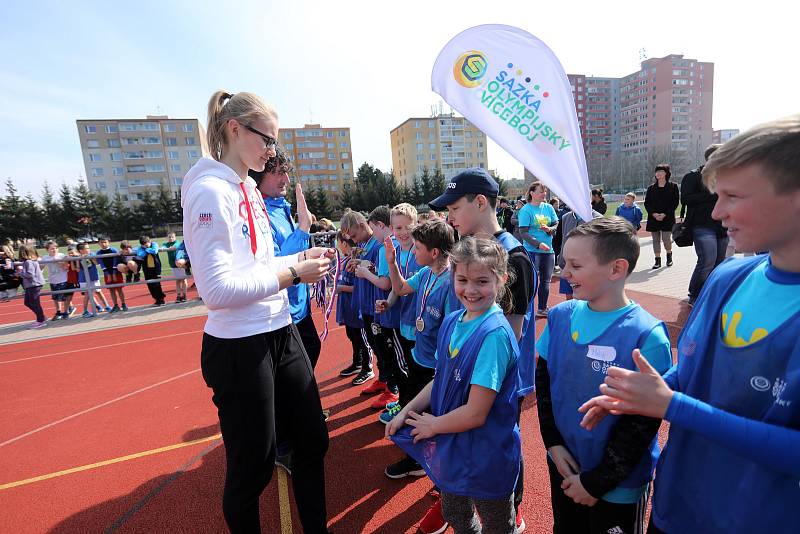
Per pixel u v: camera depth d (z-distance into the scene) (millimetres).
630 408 1015
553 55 2057
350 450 2961
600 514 1406
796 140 819
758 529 937
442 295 2408
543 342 1616
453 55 2211
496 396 1581
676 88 92312
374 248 3934
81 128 71438
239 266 1600
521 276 1817
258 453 1685
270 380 1711
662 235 8422
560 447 1497
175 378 4672
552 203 10117
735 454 982
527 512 2232
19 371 5207
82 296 11422
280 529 2258
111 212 55562
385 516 2299
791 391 867
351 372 4371
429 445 1651
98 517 2434
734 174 908
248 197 1710
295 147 87938
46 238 51438
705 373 1085
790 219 867
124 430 3494
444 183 64000
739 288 1039
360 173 67188
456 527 1700
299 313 2934
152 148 74625
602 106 104312
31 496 2658
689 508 1092
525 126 2135
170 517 2398
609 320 1407
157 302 8914
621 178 69500
